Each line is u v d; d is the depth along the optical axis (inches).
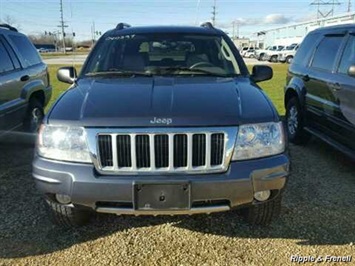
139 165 99.7
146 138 98.5
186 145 98.7
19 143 218.1
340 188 158.1
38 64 236.5
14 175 172.6
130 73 140.3
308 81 207.6
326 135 189.8
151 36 158.1
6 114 183.3
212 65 147.2
